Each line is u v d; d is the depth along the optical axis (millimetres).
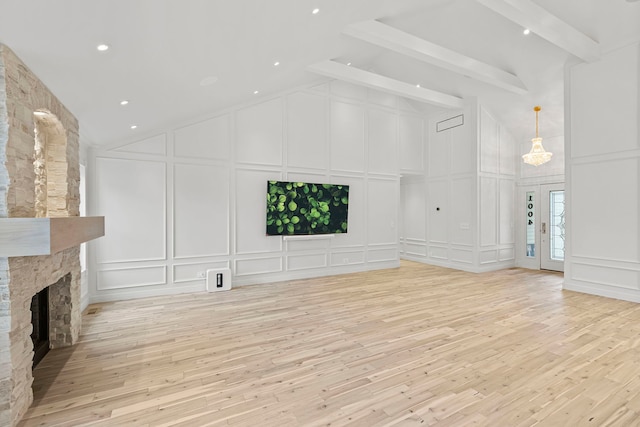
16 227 1896
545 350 3043
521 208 7723
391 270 7262
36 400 2264
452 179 7574
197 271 5371
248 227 5820
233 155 5668
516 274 6824
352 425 1991
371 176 7277
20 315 2084
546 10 4273
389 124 7590
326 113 6676
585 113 5090
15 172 2045
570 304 4543
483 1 3691
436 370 2674
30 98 2248
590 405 2180
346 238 6930
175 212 5199
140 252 4957
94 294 4668
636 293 4617
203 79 3783
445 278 6395
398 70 6887
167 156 5141
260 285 5762
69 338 3182
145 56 2734
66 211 3012
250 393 2350
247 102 5793
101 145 4715
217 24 2650
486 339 3307
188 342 3262
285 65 4547
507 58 5570
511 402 2221
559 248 7109
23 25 1853
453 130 7531
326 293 5199
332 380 2523
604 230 4926
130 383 2492
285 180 6184
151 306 4488
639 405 2178
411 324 3756
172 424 2012
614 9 4203
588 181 5086
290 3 2797
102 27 2121
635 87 4555
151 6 2070
